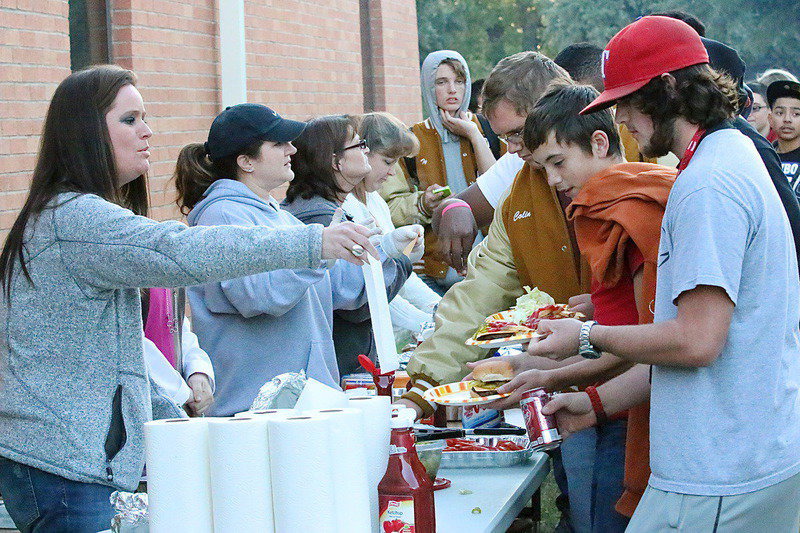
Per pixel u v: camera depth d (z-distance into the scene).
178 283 2.40
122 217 2.42
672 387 2.26
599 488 2.87
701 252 2.14
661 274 2.29
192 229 2.42
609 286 2.64
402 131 4.58
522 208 3.34
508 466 2.95
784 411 2.26
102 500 2.49
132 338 2.55
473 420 3.29
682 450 2.24
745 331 2.20
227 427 1.90
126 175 2.64
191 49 7.62
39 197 2.50
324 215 3.95
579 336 2.39
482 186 4.27
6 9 5.50
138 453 2.52
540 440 2.57
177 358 3.40
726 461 2.20
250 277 3.32
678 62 2.30
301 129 3.61
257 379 3.47
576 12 29.61
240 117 3.54
